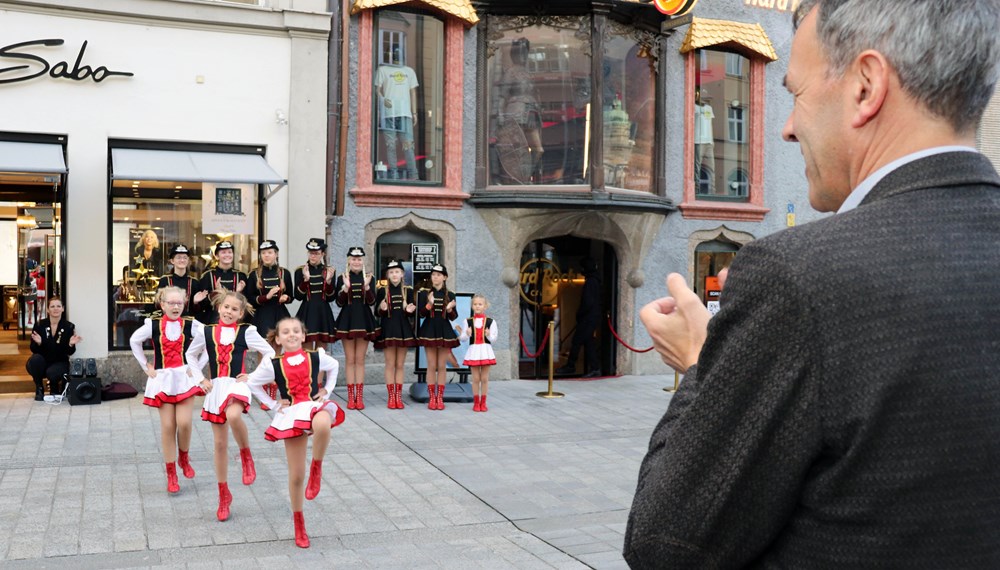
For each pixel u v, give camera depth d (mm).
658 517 1228
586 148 14289
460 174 13977
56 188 11930
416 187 13867
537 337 15078
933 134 1244
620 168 14727
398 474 8305
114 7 11789
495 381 14297
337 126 13117
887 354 1102
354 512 7070
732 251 16391
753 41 15891
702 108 15867
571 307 15398
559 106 14273
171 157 12031
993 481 1104
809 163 1396
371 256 13461
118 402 11461
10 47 11383
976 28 1182
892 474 1097
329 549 6168
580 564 5934
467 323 11594
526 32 14219
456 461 8836
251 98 12602
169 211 12352
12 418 10375
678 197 15633
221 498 6758
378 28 13578
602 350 15648
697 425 1204
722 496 1168
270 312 11359
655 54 15078
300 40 12758
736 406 1169
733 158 16281
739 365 1171
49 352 11422
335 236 13266
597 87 14016
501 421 10984
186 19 12164
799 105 1397
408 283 13797
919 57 1199
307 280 11492
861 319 1114
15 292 15211
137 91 12047
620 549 6234
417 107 13914
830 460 1152
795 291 1142
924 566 1104
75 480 7766
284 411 6195
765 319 1159
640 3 14227
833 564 1142
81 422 10203
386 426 10516
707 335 1258
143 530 6457
